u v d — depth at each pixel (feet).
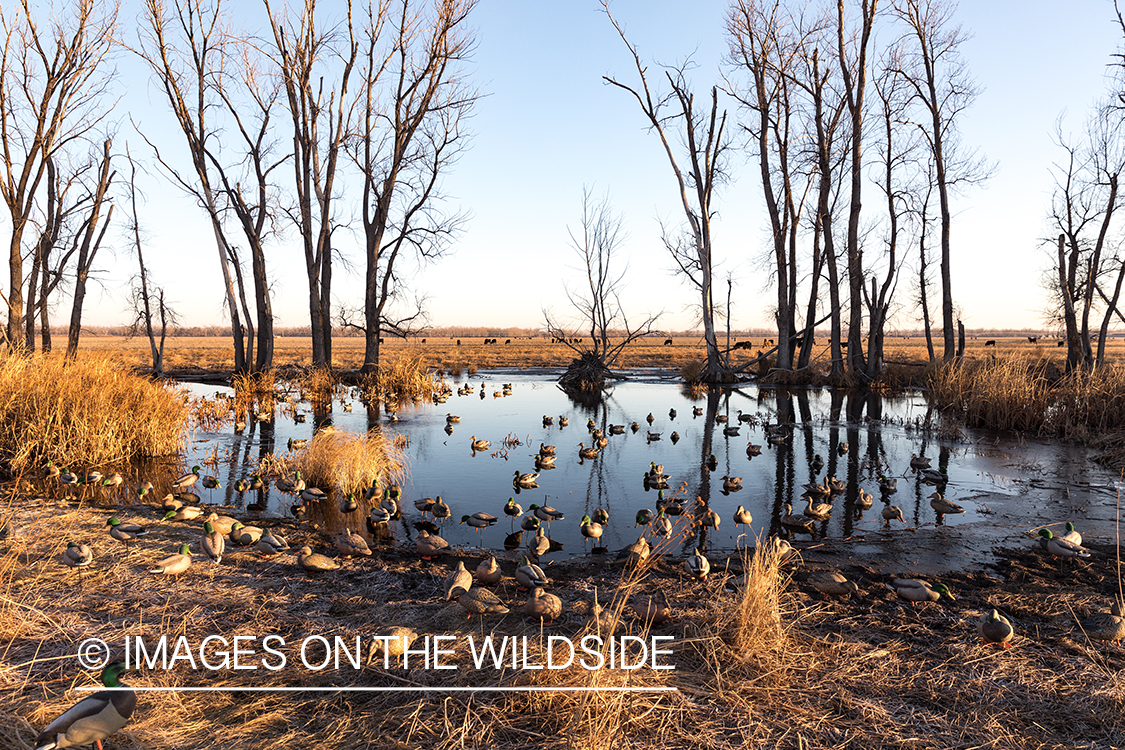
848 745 13.02
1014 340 355.77
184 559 22.41
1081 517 32.22
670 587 22.11
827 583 21.29
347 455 38.37
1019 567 24.82
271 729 13.46
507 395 95.45
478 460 48.37
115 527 26.14
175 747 12.57
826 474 43.27
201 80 93.35
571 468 45.70
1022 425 59.77
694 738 13.15
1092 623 18.15
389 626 18.40
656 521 31.48
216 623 18.52
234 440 54.90
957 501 35.63
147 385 52.80
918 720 13.93
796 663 16.30
